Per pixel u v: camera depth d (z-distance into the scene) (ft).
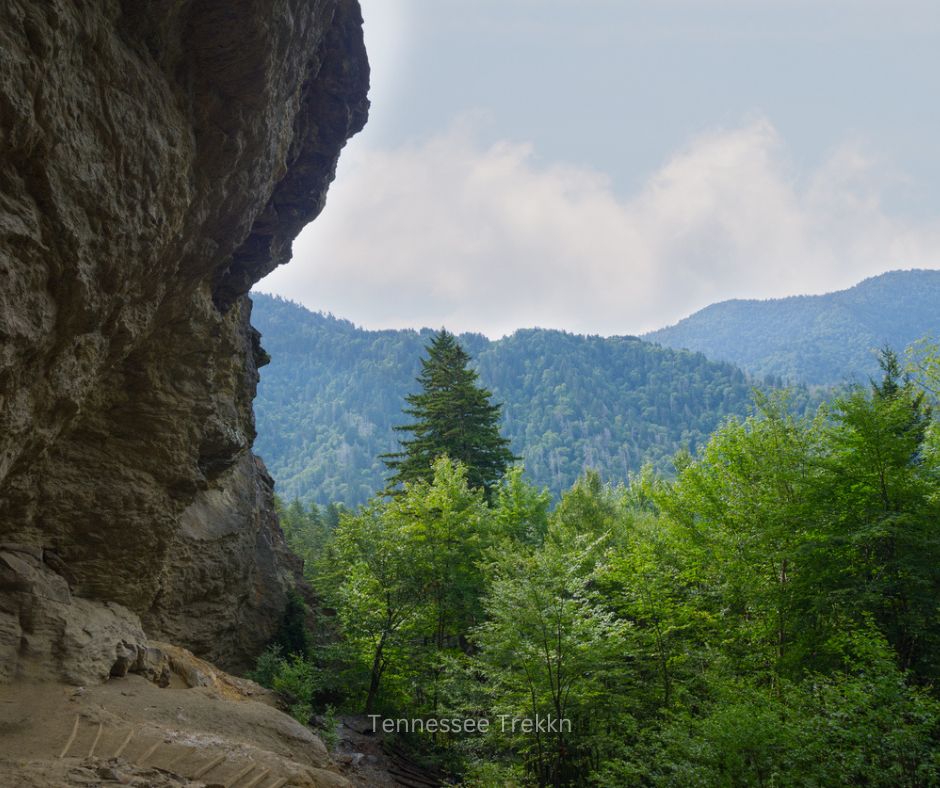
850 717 33.40
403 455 117.08
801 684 40.83
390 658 69.62
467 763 56.08
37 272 27.66
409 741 64.23
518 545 70.69
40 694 33.32
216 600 65.51
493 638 55.16
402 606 69.15
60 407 34.30
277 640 76.13
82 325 32.14
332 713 58.90
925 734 32.07
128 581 48.11
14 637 34.96
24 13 24.27
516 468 105.40
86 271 30.42
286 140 52.95
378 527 73.00
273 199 64.13
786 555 49.90
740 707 36.52
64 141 27.35
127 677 40.52
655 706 57.06
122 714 34.14
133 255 34.09
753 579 53.88
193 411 53.36
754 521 56.08
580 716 54.85
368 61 65.16
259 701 52.08
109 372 42.22
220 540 66.39
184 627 60.59
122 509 46.75
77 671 36.42
